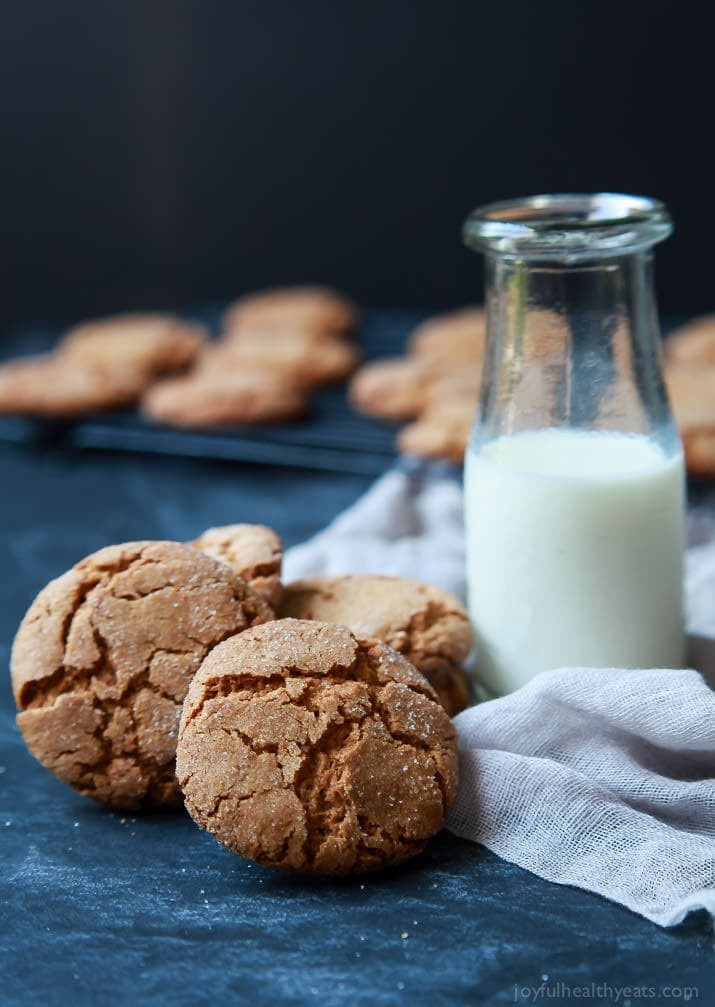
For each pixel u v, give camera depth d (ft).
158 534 2.45
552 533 1.66
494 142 3.85
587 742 1.61
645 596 1.68
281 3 3.82
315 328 3.35
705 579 1.96
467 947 1.43
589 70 3.73
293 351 3.07
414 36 3.79
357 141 3.92
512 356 1.70
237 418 2.75
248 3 3.84
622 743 1.61
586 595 1.67
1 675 1.98
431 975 1.40
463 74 3.79
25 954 1.44
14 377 2.90
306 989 1.39
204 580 1.61
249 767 1.48
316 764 1.49
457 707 1.69
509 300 1.69
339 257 4.05
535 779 1.56
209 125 3.97
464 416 2.54
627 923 1.46
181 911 1.49
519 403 1.71
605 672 1.60
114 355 3.09
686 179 3.77
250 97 3.93
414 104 3.85
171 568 1.61
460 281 4.00
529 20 3.71
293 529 2.45
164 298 4.16
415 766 1.52
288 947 1.44
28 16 3.92
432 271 4.01
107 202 4.08
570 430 1.70
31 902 1.51
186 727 1.50
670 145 3.75
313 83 3.88
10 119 4.02
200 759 1.48
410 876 1.53
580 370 1.69
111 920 1.48
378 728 1.51
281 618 1.68
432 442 2.50
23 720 1.59
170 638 1.59
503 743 1.61
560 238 1.61
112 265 4.14
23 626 1.62
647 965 1.41
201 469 2.73
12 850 1.59
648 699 1.57
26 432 2.86
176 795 1.61
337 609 1.70
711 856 1.49
